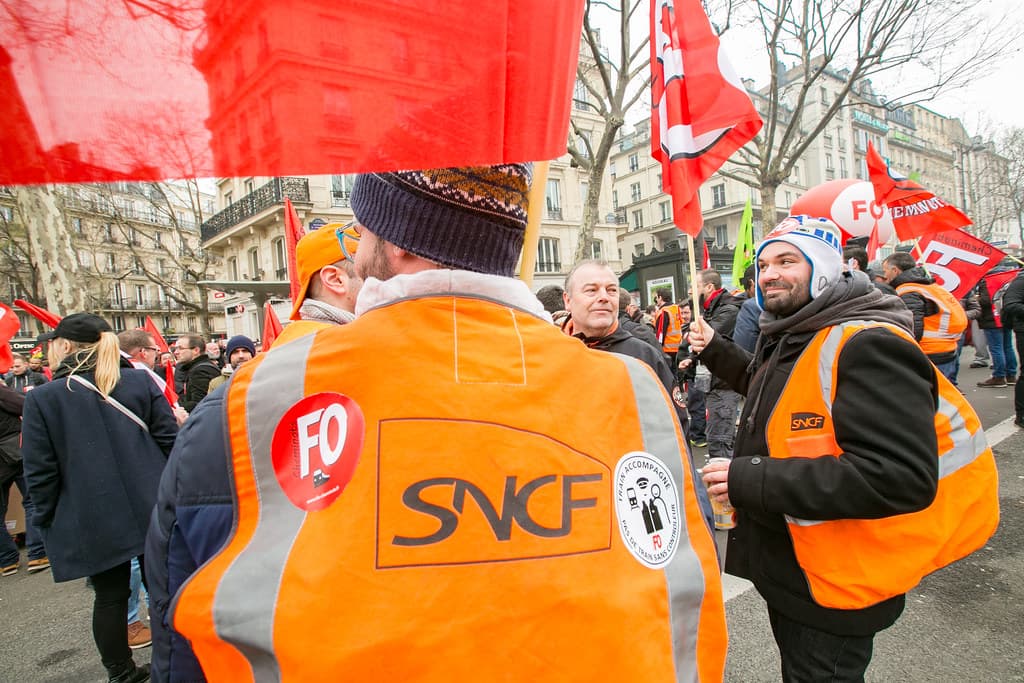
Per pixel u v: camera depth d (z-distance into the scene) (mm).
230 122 508
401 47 554
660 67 2264
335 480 598
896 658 2477
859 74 11336
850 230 5141
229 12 507
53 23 482
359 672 519
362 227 792
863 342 1419
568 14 646
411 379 630
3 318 5473
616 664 582
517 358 685
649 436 737
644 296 14359
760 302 1773
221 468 641
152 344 4234
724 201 36500
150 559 714
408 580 555
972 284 5371
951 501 1479
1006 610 2775
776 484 1411
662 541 689
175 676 695
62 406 2598
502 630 558
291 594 549
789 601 1544
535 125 623
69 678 2912
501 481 606
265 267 19406
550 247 24250
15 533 4715
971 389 8625
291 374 652
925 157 47094
